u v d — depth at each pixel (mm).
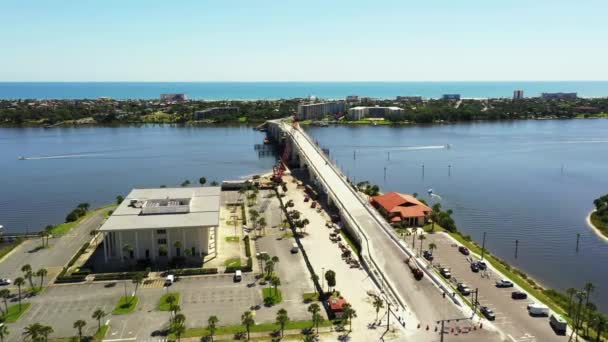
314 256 194875
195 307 152500
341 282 169750
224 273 178875
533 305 147125
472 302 153500
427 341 131375
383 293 160500
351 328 138375
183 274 177250
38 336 129125
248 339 133125
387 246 198500
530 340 132000
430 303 152750
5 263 190000
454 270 179500
